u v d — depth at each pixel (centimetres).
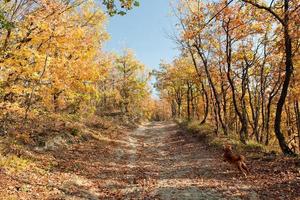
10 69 1226
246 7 1978
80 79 1653
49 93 1476
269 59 2631
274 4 1739
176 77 4888
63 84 1498
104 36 2139
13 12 1262
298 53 2125
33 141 1684
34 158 1445
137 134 4003
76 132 2259
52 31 1305
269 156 1627
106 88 5844
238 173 1402
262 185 1162
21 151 1434
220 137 2553
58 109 2498
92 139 2462
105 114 5338
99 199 1115
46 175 1259
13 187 1018
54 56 1455
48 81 1430
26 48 1268
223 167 1580
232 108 4516
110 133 3153
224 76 3023
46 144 1750
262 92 3144
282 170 1316
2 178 1067
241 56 2675
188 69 4081
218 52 2759
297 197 981
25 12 1327
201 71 3606
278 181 1177
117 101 5903
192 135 3141
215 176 1408
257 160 1596
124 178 1462
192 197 1073
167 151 2447
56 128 2106
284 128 4141
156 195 1132
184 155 2158
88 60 1772
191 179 1382
